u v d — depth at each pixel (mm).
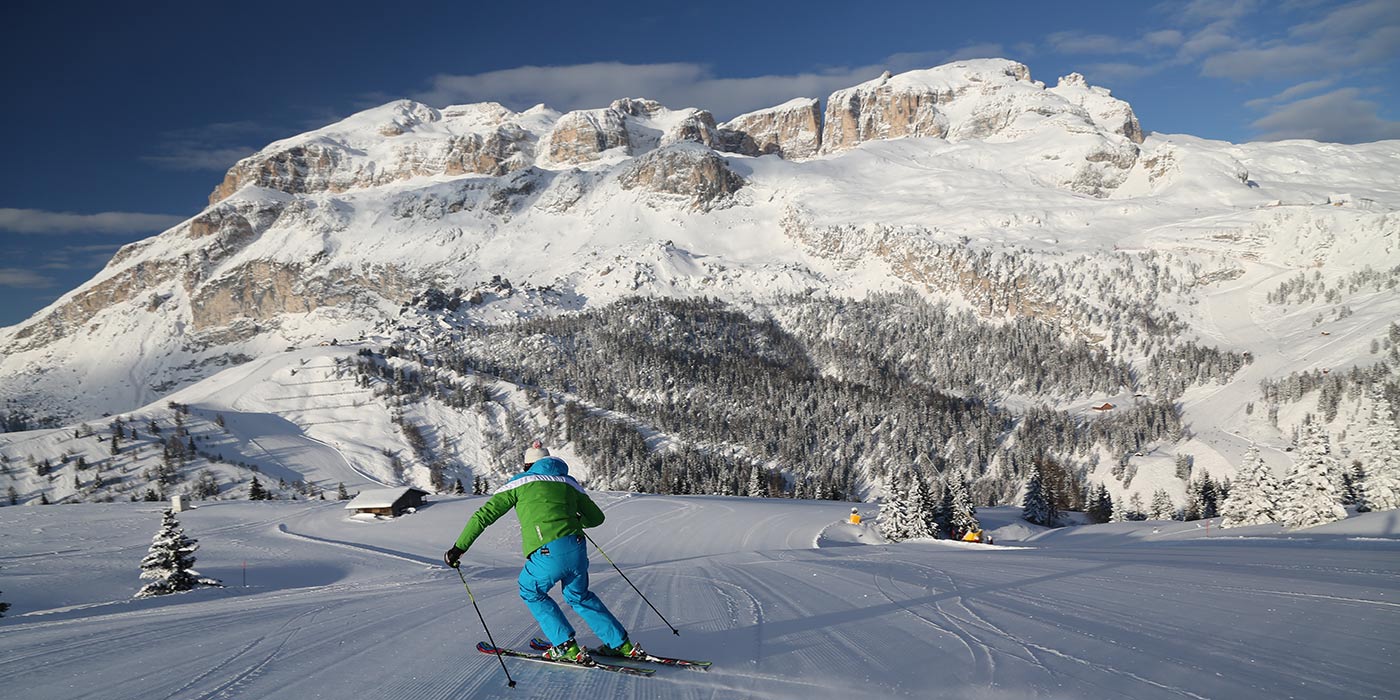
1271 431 147125
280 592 17094
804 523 67438
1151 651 4879
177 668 5316
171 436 150125
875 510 76750
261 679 4906
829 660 4938
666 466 131250
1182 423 163500
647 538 61781
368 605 9211
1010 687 4086
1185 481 135875
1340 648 4871
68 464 134500
